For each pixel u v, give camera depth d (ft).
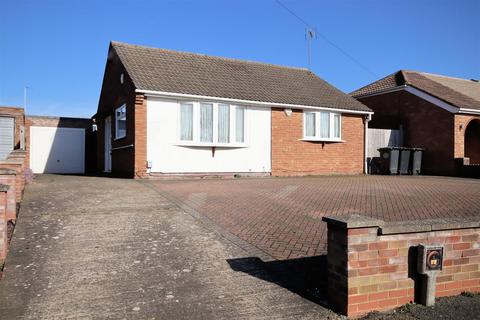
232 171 51.29
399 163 63.00
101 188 34.40
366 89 81.35
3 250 15.62
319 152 58.59
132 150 45.57
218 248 17.92
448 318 12.35
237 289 13.92
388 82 78.33
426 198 32.09
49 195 29.43
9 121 58.85
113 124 56.13
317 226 21.97
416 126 68.69
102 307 12.31
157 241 18.66
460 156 63.31
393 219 23.34
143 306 12.46
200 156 48.93
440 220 14.14
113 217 22.80
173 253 17.16
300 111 56.70
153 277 14.65
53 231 19.63
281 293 13.74
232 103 50.93
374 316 12.46
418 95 68.49
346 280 12.45
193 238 19.29
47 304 12.39
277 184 41.96
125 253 16.97
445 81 83.66
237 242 18.80
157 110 45.93
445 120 63.82
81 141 69.46
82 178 46.39
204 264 16.03
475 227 14.46
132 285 13.93
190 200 29.09
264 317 12.11
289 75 65.72
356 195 33.68
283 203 29.01
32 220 21.44
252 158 52.80
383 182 46.32
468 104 64.44
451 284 14.14
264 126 53.83
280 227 21.66
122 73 50.85
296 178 51.47
